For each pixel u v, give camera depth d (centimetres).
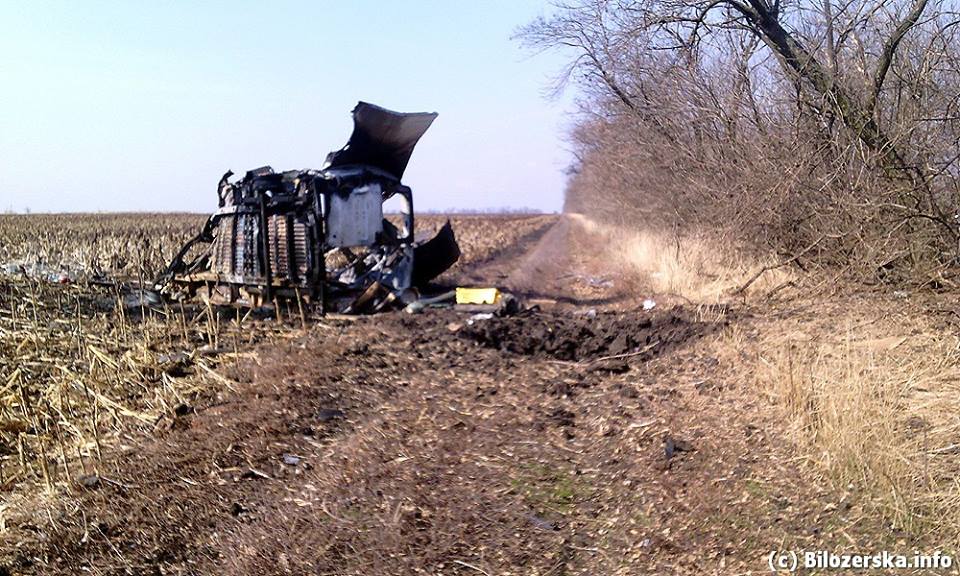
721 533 472
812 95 1137
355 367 833
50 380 790
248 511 537
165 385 766
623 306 1268
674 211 1648
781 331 884
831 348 783
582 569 454
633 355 858
